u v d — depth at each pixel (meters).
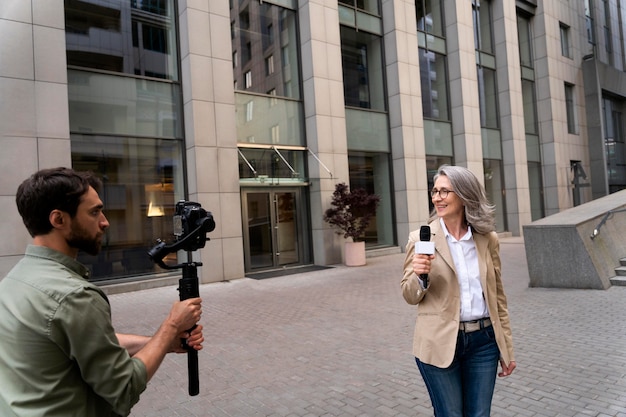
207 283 10.83
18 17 8.73
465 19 18.38
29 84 8.80
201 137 10.95
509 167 20.59
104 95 10.23
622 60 29.64
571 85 24.81
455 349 2.29
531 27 23.25
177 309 1.66
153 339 1.58
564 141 23.39
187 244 1.75
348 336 5.96
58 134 9.09
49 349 1.29
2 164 8.45
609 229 9.56
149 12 11.07
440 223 2.46
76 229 1.49
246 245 12.30
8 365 1.28
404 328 6.24
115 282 10.16
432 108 17.61
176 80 11.34
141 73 10.87
